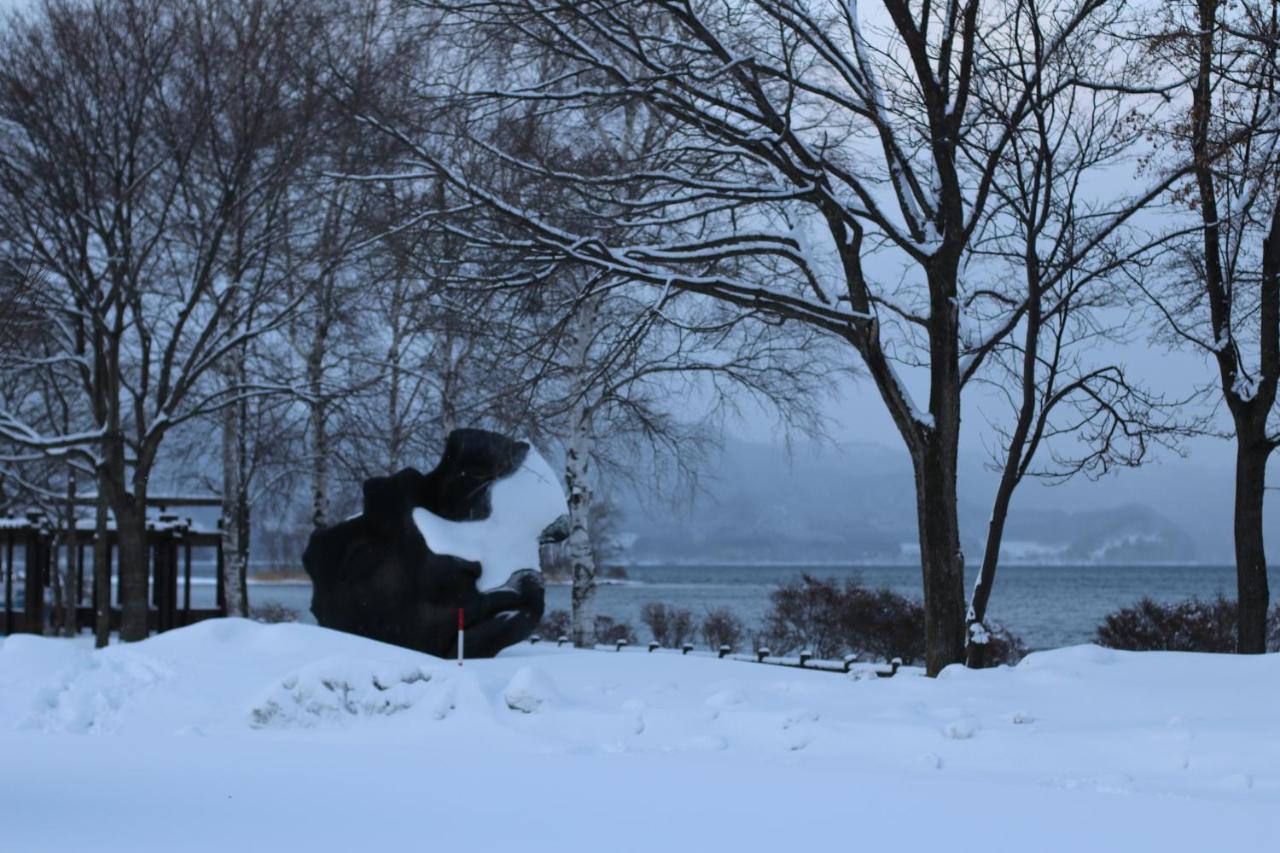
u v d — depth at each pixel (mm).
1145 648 26859
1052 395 19094
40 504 41469
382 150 18297
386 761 11891
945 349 17344
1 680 15703
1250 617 19859
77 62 25406
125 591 27938
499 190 17969
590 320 24344
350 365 31547
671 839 8242
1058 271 18719
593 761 11789
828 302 17406
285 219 27031
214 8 26781
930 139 17469
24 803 9680
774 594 33344
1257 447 19969
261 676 15562
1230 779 10203
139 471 28062
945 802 9523
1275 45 16172
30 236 26906
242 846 8047
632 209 18719
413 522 19391
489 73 18906
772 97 19297
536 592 19766
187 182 26609
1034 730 11922
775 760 11805
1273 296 19812
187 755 12375
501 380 22047
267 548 38688
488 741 13094
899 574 155250
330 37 27547
